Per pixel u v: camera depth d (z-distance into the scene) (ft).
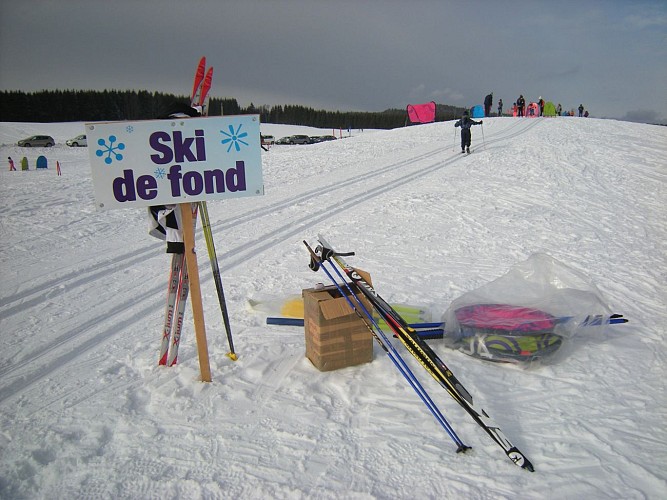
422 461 8.25
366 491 7.59
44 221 29.76
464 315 12.39
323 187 41.27
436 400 10.05
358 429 9.16
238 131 10.16
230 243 24.48
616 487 7.59
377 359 11.81
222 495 7.59
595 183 37.68
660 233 25.09
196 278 10.47
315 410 9.77
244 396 10.31
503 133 78.28
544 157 49.34
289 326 14.06
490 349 11.54
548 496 7.43
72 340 13.57
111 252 23.11
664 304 15.76
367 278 11.32
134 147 9.94
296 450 8.59
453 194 34.94
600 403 9.92
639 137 66.59
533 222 27.22
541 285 13.16
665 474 7.84
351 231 26.35
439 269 19.53
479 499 7.39
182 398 10.25
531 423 9.29
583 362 11.66
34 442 8.89
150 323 14.83
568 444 8.63
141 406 10.11
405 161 55.67
